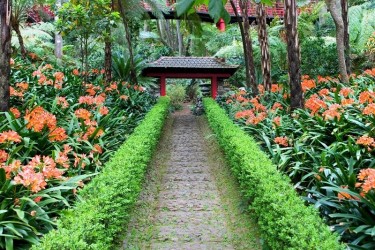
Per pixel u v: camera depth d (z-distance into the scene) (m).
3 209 2.53
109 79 9.05
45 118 3.81
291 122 5.02
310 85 6.90
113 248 3.10
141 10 10.10
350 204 2.74
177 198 4.39
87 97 5.42
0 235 2.37
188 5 2.58
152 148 5.83
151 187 4.76
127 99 7.86
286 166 3.93
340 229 2.71
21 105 5.20
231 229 3.53
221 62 11.15
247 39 8.53
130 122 6.58
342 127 4.19
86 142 4.04
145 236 3.37
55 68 8.71
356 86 6.28
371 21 10.70
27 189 2.72
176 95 12.70
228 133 5.13
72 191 3.12
